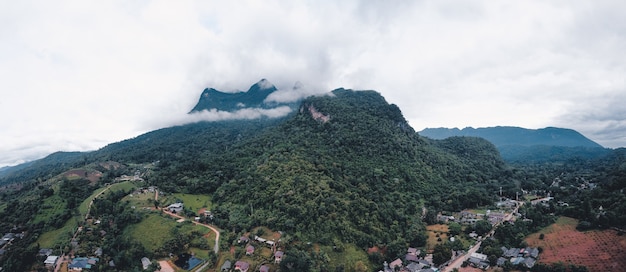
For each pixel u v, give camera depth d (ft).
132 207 577.84
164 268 432.66
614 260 408.26
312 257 428.97
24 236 512.63
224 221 533.14
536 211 572.10
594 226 484.33
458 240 497.87
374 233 492.13
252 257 439.22
